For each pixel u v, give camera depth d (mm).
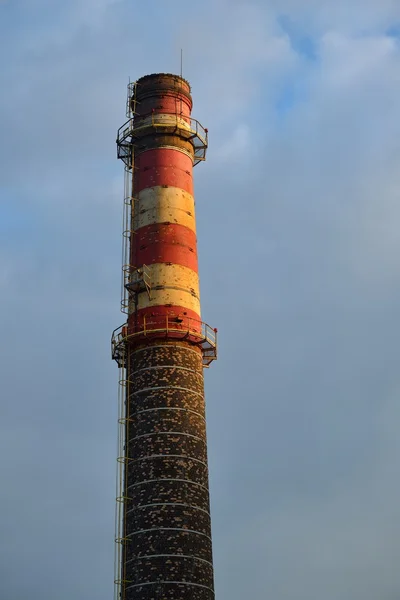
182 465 62344
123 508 62250
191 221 71062
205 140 74625
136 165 72438
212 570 61188
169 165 71812
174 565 59344
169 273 68000
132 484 62406
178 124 72938
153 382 64750
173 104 73938
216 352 68750
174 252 68750
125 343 66875
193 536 60656
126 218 71125
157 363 65250
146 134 72812
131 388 65562
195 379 65875
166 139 72625
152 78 74562
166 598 58406
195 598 58969
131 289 68000
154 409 63844
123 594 59562
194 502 61719
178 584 58875
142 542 60188
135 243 69750
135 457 63000
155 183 71062
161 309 66750
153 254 68562
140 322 66875
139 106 74125
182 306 67250
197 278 69500
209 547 61531
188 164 73125
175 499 61188
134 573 59625
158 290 67438
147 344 66062
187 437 63375
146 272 67875
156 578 58969
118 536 61438
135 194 71438
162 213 69938
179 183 71562
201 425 64688
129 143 73312
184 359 65812
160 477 61750
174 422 63500
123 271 69375
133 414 64562
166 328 65875
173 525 60438
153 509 60906
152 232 69312
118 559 60781
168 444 62750
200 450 63750
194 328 67062
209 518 62594
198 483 62531
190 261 69312
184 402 64438
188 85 76125
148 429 63375
